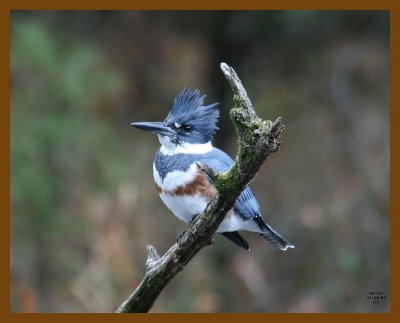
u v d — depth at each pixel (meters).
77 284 10.85
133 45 13.83
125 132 13.52
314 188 13.15
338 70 13.59
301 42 13.68
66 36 13.13
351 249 12.38
